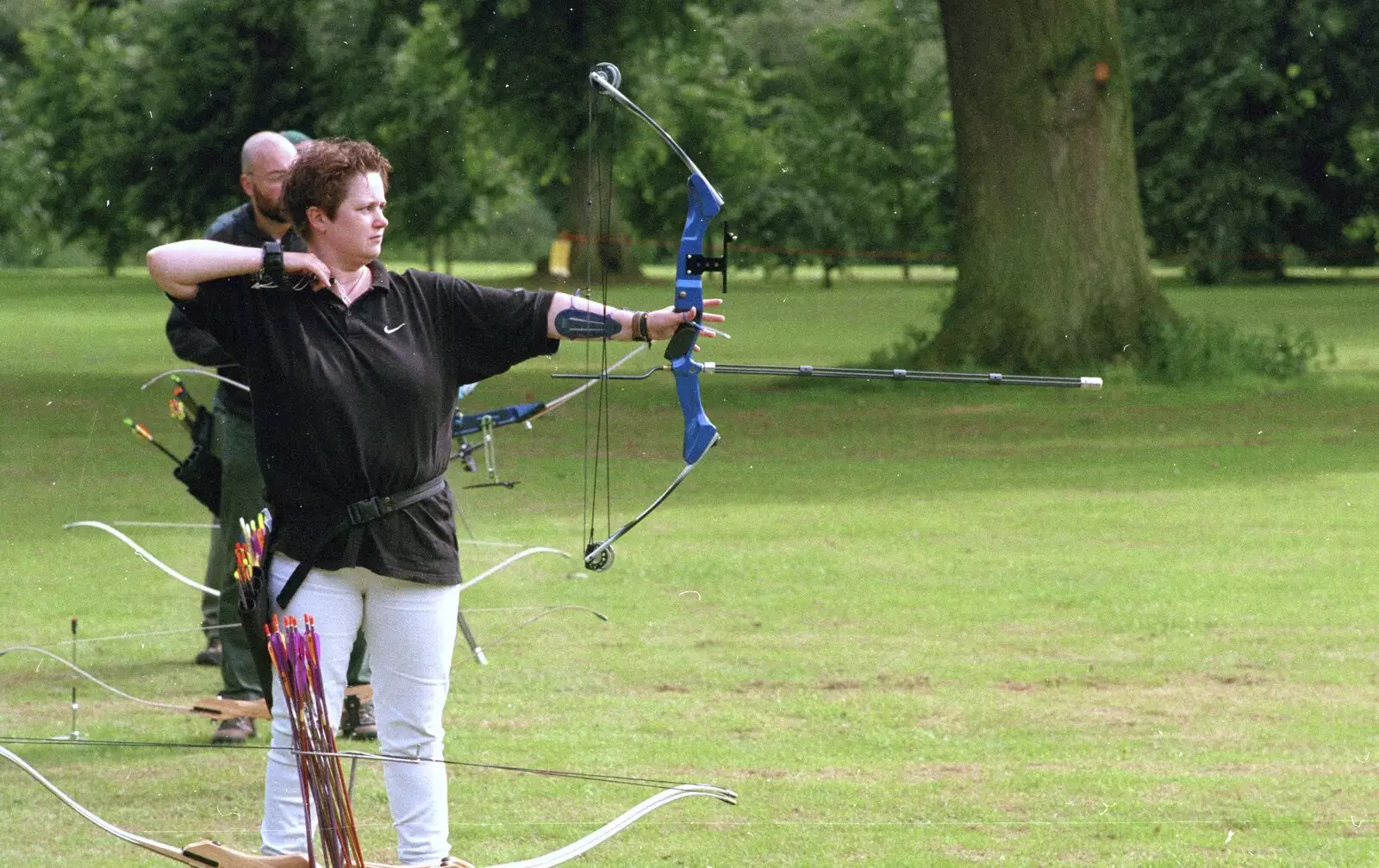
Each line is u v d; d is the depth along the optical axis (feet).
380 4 314.14
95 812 47.55
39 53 417.08
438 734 35.76
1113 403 174.81
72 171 421.18
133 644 70.18
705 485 118.73
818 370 37.01
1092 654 66.49
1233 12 372.17
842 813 46.98
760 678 62.90
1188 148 408.46
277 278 33.91
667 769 51.39
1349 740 54.13
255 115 394.11
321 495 34.32
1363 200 419.95
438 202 406.62
